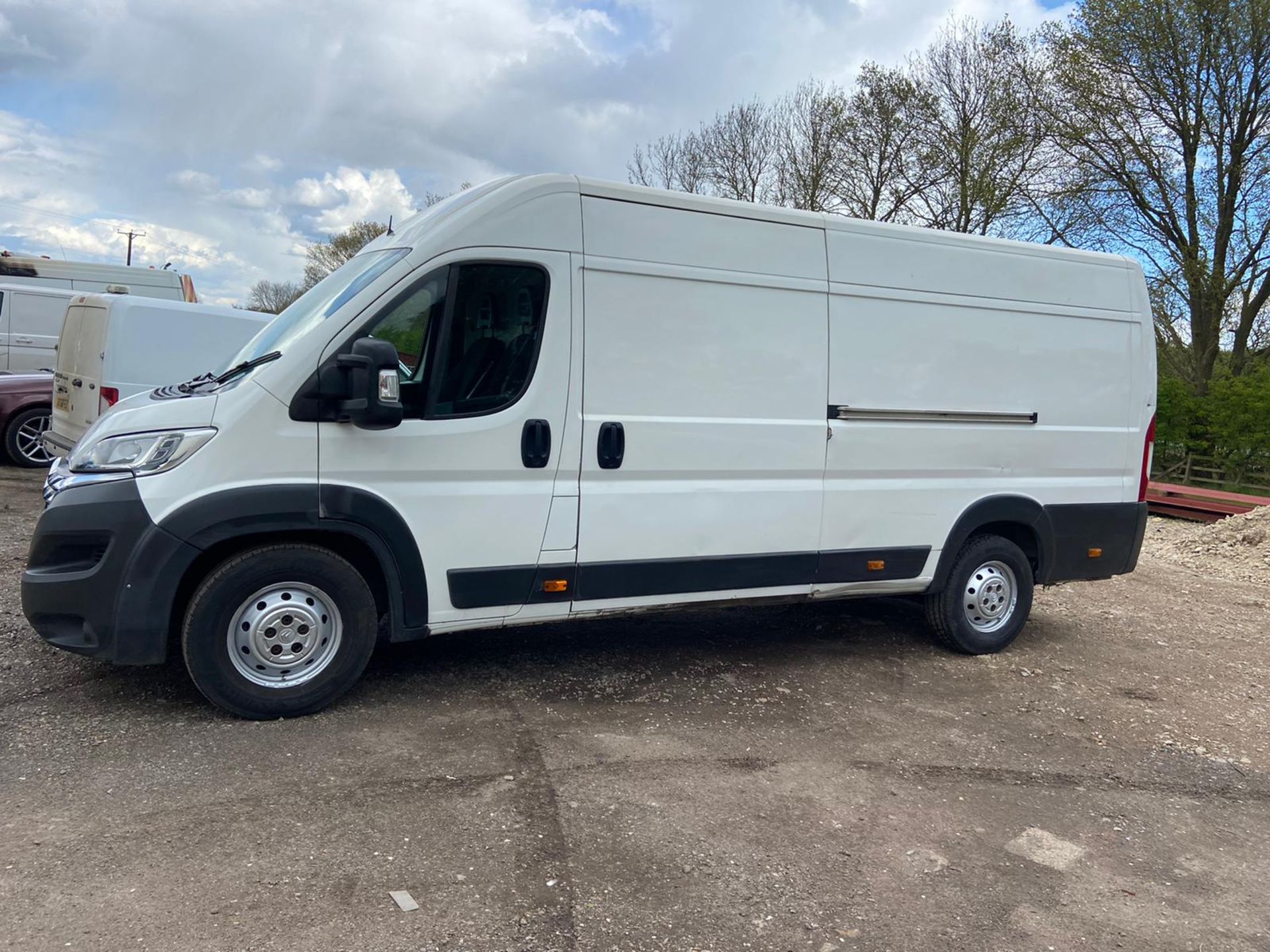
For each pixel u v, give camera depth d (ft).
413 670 15.42
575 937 8.55
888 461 16.98
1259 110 68.74
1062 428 18.89
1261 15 65.21
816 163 83.20
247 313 29.60
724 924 8.96
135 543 11.82
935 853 10.69
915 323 17.07
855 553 16.89
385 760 11.89
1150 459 20.30
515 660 16.37
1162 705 16.67
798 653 18.15
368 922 8.50
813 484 16.31
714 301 15.11
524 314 13.73
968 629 18.56
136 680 14.01
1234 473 70.69
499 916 8.78
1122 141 73.41
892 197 80.48
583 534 14.37
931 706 15.69
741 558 15.74
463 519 13.52
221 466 12.07
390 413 12.29
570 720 13.75
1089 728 15.23
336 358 12.51
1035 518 18.75
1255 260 71.82
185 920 8.33
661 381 14.74
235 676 12.50
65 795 10.45
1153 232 74.84
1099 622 23.07
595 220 14.21
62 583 11.91
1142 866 10.82
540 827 10.50
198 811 10.28
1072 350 18.90
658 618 19.98
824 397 16.20
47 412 34.27
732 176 90.22
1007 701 16.24
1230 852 11.37
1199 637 22.16
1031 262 18.40
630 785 11.74
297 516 12.43
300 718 13.00
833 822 11.23
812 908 9.35
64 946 7.85
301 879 9.10
